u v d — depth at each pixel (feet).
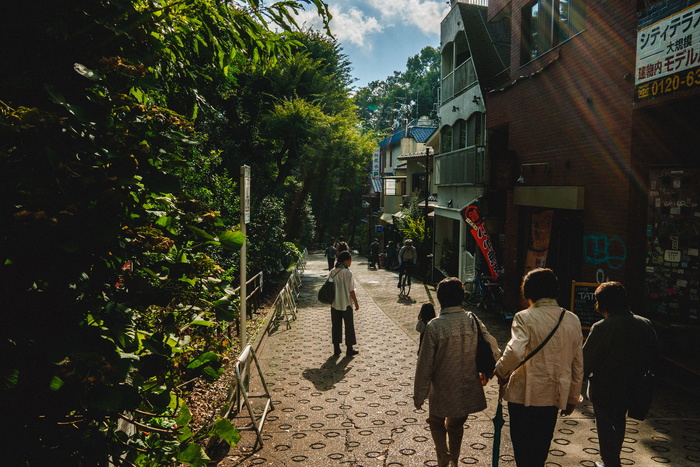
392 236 119.14
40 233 6.70
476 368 13.42
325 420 18.57
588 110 29.81
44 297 7.05
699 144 22.85
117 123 7.93
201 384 21.53
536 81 37.24
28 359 6.73
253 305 41.93
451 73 62.39
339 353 28.63
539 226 37.52
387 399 20.89
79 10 7.59
